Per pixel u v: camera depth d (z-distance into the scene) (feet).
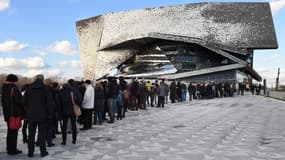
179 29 220.02
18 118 24.32
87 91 36.45
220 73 191.93
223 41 212.23
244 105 77.25
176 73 195.72
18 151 24.98
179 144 28.81
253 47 209.97
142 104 61.77
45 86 24.02
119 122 43.62
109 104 42.73
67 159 23.06
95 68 229.86
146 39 206.08
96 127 39.01
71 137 32.14
